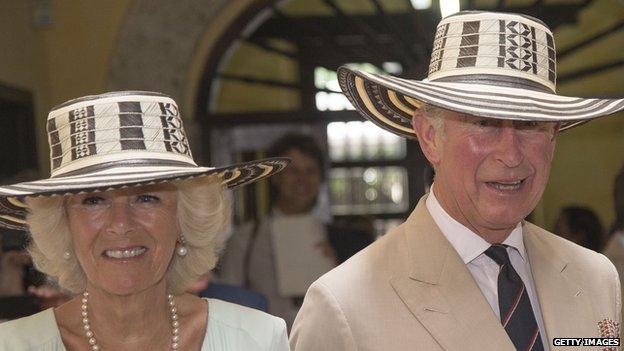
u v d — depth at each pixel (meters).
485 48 3.22
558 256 3.58
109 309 3.14
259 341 3.27
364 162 12.59
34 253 3.23
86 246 3.02
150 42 10.30
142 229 3.03
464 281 3.31
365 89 3.45
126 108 3.05
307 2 11.28
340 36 11.35
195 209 3.21
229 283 7.88
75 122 3.04
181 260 3.30
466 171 3.18
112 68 10.27
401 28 10.67
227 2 10.29
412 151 11.67
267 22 11.18
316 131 11.05
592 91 13.00
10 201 3.17
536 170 3.18
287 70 11.62
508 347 3.23
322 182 8.39
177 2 10.31
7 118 9.48
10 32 9.23
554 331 3.38
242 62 11.25
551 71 3.30
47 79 10.27
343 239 7.97
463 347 3.23
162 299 3.21
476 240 3.38
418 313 3.28
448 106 2.93
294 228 7.93
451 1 6.85
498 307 3.35
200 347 3.26
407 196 12.57
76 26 10.27
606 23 12.76
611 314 3.57
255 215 9.88
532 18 3.29
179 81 10.34
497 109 2.96
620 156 14.00
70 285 3.21
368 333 3.28
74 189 2.76
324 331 3.31
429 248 3.38
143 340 3.19
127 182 2.79
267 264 7.89
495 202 3.18
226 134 10.62
